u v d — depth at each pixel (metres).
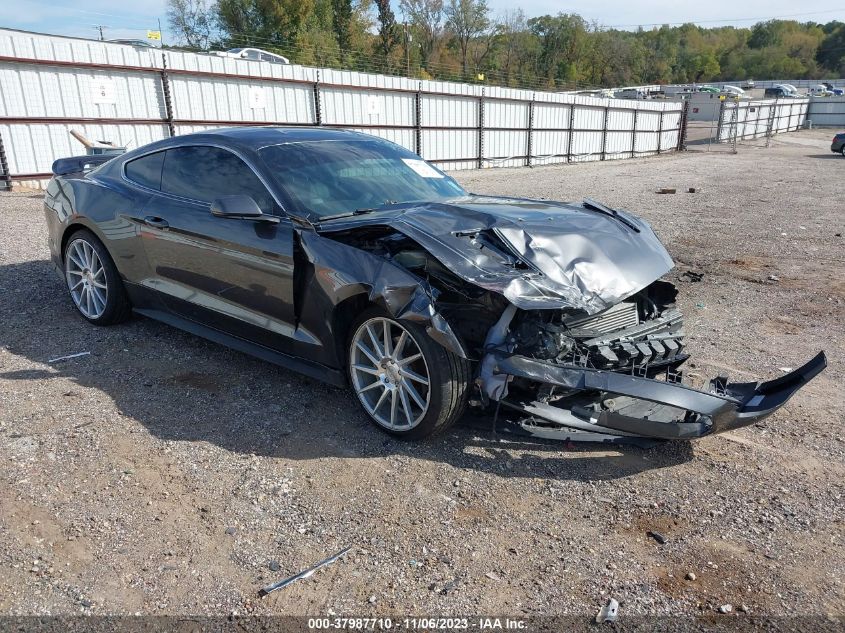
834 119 65.31
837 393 4.26
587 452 3.47
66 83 13.79
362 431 3.60
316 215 3.76
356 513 2.90
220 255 4.04
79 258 5.16
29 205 11.23
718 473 3.29
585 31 98.19
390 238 3.59
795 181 19.88
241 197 3.67
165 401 3.87
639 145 38.66
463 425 3.54
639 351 3.43
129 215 4.61
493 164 27.55
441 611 2.35
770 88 84.00
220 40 53.09
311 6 55.59
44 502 2.88
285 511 2.90
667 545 2.74
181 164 4.54
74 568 2.50
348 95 20.58
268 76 18.00
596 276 3.34
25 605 2.31
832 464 3.38
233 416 3.72
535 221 3.61
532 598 2.43
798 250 9.06
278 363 3.93
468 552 2.67
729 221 11.59
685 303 6.39
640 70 109.44
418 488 3.09
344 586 2.46
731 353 4.98
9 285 6.09
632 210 12.96
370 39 65.06
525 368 3.10
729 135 48.69
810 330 5.58
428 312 3.11
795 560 2.66
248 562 2.58
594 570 2.58
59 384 4.04
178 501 2.93
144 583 2.45
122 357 4.50
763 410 3.25
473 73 71.62
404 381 3.39
